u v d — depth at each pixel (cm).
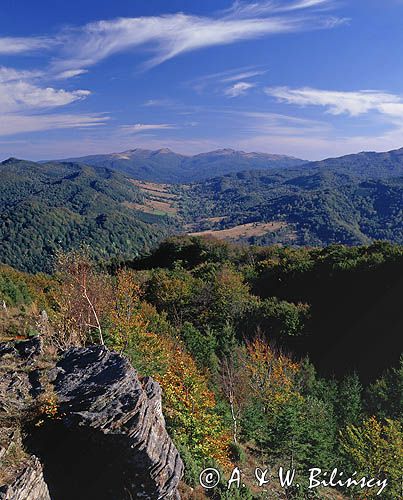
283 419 2433
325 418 3080
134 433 1121
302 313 4572
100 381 1242
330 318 4600
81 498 1084
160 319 3462
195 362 3047
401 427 3006
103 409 1147
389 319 4184
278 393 3034
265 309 4572
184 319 4597
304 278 5359
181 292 4862
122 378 1241
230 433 2452
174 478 1162
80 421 1109
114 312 2389
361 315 4416
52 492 1058
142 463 1122
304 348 4350
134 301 3059
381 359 4031
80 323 2117
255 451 2430
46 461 1088
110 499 1106
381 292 4397
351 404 3372
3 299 2733
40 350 1400
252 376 3234
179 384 1966
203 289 4934
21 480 955
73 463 1134
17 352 1395
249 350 3653
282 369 3362
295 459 2352
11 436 1066
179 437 1698
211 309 4725
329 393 3447
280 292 5506
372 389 3581
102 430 1109
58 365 1353
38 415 1131
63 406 1149
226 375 3014
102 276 2634
